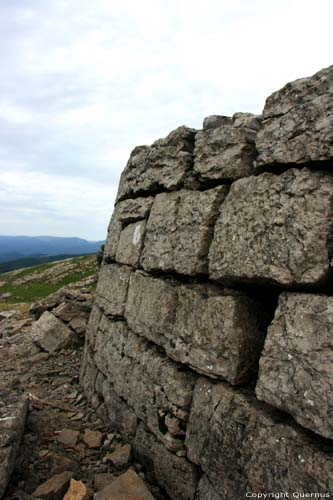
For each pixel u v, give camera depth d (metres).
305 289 3.06
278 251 3.16
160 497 4.05
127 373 5.17
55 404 6.05
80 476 4.31
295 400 2.85
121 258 6.24
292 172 3.19
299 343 2.90
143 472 4.45
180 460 3.91
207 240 4.10
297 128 3.17
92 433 5.13
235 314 3.56
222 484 3.34
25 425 5.04
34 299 31.83
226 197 3.89
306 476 2.70
